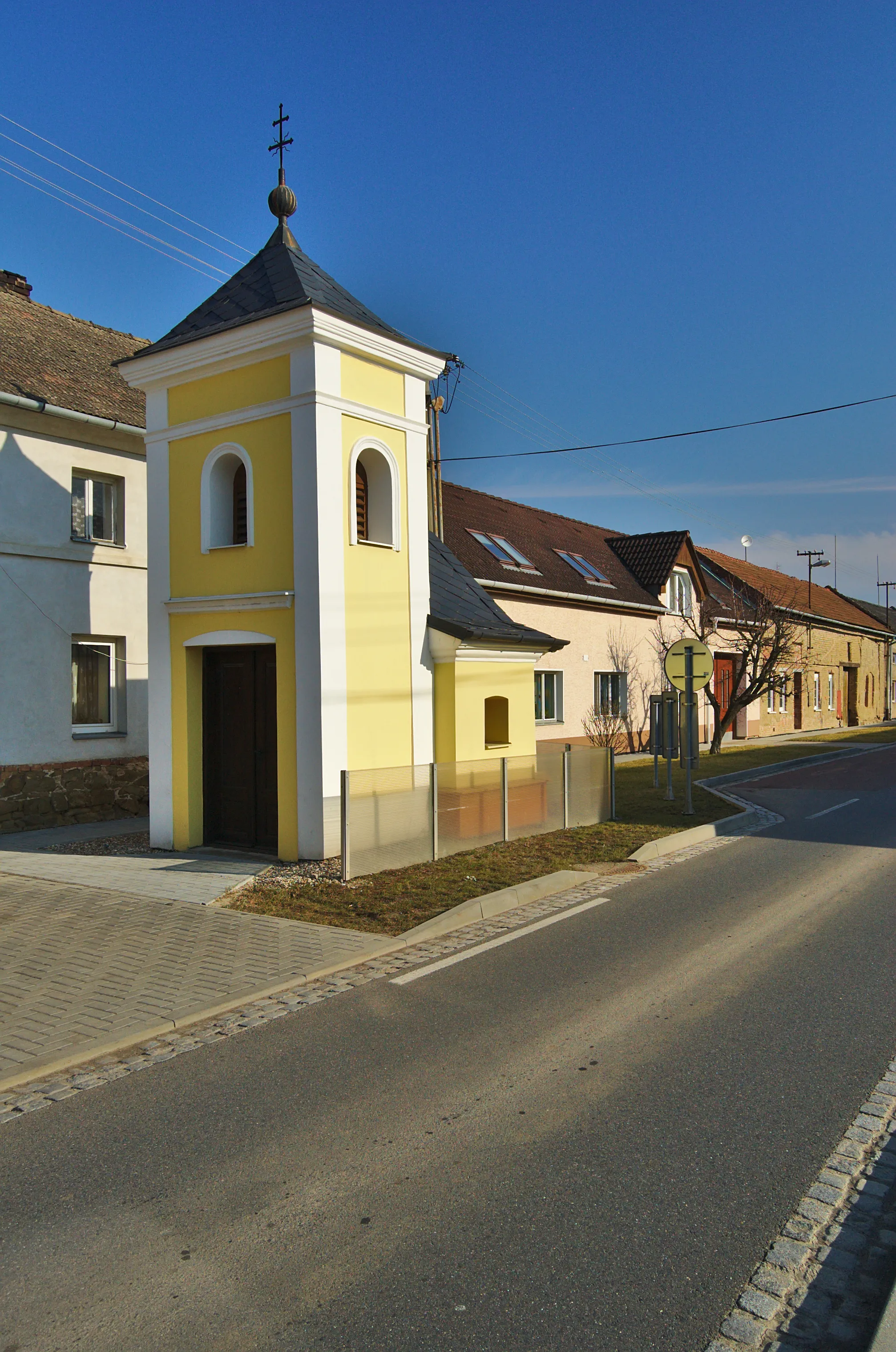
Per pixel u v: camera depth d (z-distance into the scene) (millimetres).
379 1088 4535
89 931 7348
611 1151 3854
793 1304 2879
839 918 7719
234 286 11227
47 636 13000
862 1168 3691
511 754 12188
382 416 10477
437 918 7637
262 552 10125
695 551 29422
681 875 9711
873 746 30359
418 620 10992
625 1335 2748
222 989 5977
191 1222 3408
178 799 10789
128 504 14117
